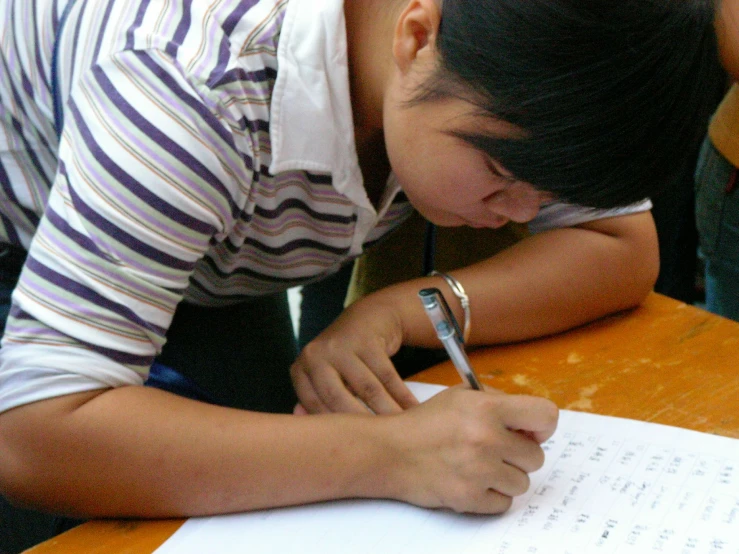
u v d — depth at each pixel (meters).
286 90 0.68
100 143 0.61
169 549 0.59
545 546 0.55
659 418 0.69
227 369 1.02
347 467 0.62
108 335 0.62
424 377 0.80
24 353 0.61
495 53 0.51
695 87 0.52
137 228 0.61
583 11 0.49
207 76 0.63
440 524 0.59
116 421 0.62
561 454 0.65
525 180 0.56
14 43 0.80
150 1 0.65
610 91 0.50
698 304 2.03
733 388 0.72
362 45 0.70
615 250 0.85
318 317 1.38
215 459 0.62
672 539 0.54
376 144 0.78
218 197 0.65
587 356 0.80
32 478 0.63
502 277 0.84
